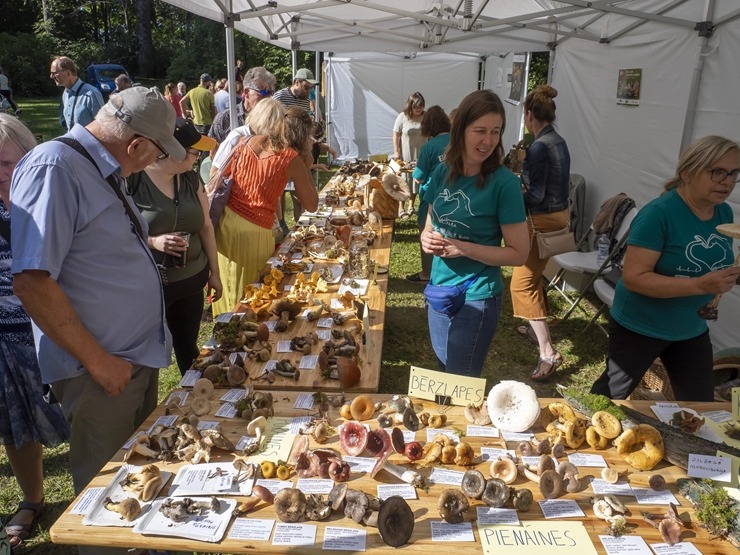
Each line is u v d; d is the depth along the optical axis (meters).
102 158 1.82
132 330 2.00
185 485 1.67
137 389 2.09
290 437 1.92
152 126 1.83
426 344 4.91
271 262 3.78
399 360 4.64
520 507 1.61
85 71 29.69
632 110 5.24
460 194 2.43
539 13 5.00
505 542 1.50
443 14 6.59
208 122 11.90
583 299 5.74
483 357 2.63
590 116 6.25
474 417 2.04
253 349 2.55
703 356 2.54
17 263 1.68
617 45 5.55
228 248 3.74
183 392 2.21
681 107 4.39
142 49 31.62
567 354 4.73
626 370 2.62
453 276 2.55
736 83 3.72
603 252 4.86
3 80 16.98
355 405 2.03
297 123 3.90
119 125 1.80
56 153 1.74
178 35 36.34
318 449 1.83
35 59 26.66
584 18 6.21
